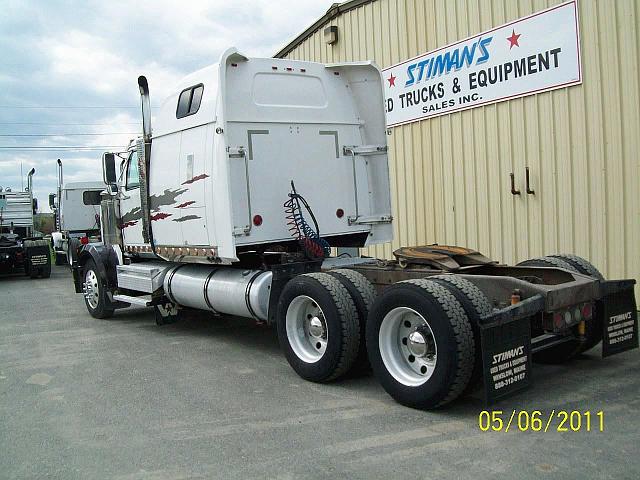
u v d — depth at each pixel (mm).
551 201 8000
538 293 4582
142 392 5504
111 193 9109
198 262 7180
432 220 10000
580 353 5727
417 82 10078
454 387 4320
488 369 4172
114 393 5512
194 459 3957
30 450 4258
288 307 5676
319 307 5340
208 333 8062
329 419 4566
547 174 8023
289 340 5707
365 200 7453
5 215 20297
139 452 4121
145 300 8266
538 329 4941
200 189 6723
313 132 7043
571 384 5102
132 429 4570
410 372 4750
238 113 6520
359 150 7371
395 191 10789
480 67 8867
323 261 6598
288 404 4969
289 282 5672
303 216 6930
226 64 6398
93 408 5117
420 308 4445
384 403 4887
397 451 3908
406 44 10266
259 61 6707
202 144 6660
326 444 4090
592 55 7391
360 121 7457
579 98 7574
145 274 8094
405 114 10422
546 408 4551
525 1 8133
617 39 7137
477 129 9023
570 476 3426
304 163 6953
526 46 8141
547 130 7980
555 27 7758
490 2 8648
